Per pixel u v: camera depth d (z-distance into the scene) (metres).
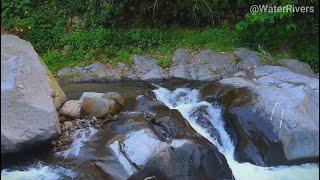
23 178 3.86
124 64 5.84
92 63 5.90
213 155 4.02
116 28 6.40
